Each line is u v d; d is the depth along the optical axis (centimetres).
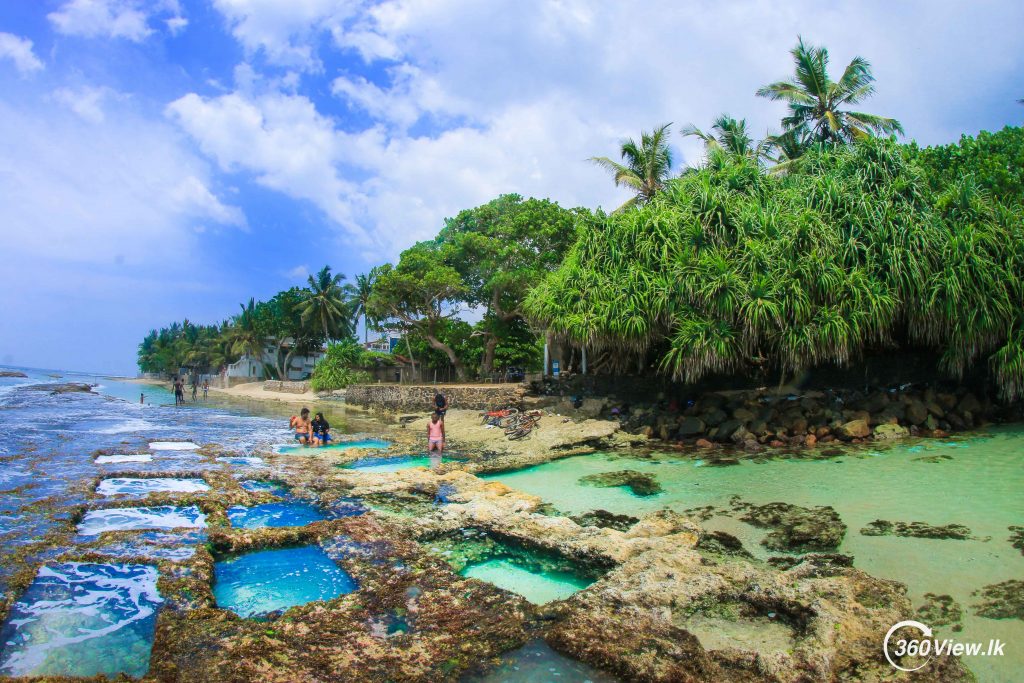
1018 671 454
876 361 1594
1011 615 536
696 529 816
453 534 838
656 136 2884
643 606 563
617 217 1778
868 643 486
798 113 2898
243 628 519
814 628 510
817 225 1455
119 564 678
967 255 1369
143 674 466
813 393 1585
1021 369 1317
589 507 985
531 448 1582
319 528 816
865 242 1459
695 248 1549
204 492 1048
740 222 1523
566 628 524
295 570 708
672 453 1423
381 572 666
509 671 463
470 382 3703
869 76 2695
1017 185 1680
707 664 466
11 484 1094
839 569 628
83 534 806
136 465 1343
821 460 1202
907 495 906
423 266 3341
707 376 1777
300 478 1188
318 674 445
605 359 2091
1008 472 995
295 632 515
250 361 7544
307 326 6619
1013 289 1377
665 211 1630
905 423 1414
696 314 1474
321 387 5231
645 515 919
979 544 694
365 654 478
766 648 498
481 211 3456
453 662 472
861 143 1702
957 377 1516
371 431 2208
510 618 552
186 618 538
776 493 983
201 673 440
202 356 9162
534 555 769
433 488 1084
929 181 1825
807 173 1898
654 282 1517
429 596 598
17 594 594
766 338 1459
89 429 2191
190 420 2712
